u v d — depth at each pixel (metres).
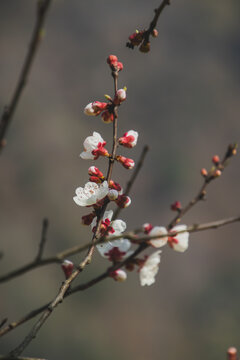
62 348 16.98
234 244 26.09
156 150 27.97
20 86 1.52
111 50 31.86
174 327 20.98
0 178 23.30
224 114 31.52
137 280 20.97
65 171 24.47
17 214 22.27
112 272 2.13
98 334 18.20
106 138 26.91
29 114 26.11
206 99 31.73
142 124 29.27
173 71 32.03
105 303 19.48
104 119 2.49
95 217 2.38
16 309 17.05
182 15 34.97
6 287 17.25
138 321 20.09
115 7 34.09
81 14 32.78
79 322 18.00
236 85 33.28
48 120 26.39
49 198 23.09
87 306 18.83
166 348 20.06
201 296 22.80
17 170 23.83
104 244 2.21
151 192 25.81
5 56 29.97
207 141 29.95
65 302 18.12
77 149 25.56
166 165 27.22
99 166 24.17
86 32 32.22
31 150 24.73
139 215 24.97
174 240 2.14
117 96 2.43
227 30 35.25
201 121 30.61
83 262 2.17
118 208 2.37
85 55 31.12
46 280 18.17
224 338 20.56
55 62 30.16
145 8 34.56
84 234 21.48
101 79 30.22
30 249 20.67
